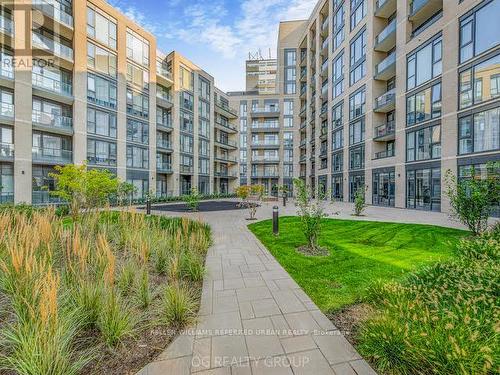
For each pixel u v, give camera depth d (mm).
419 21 17438
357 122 23453
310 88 36156
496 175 6926
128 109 23328
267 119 45062
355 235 8023
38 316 2316
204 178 33969
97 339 2527
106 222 6906
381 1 20188
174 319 2938
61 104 18984
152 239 5602
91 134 19938
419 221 11031
